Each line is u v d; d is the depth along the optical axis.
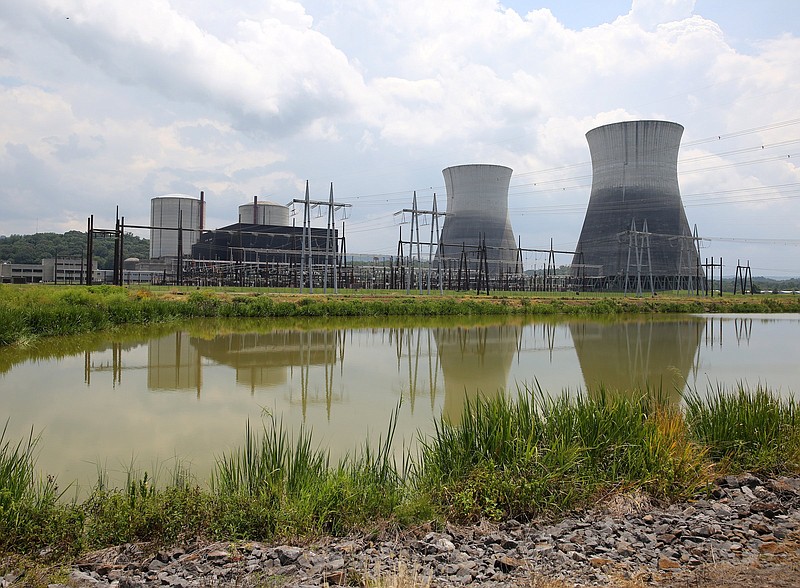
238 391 14.24
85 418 11.34
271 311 37.69
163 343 22.88
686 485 7.28
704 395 14.52
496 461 7.38
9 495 5.86
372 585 4.74
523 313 46.69
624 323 38.81
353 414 12.08
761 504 6.76
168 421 11.21
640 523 6.37
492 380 16.55
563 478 7.07
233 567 5.18
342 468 7.00
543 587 4.70
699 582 4.77
